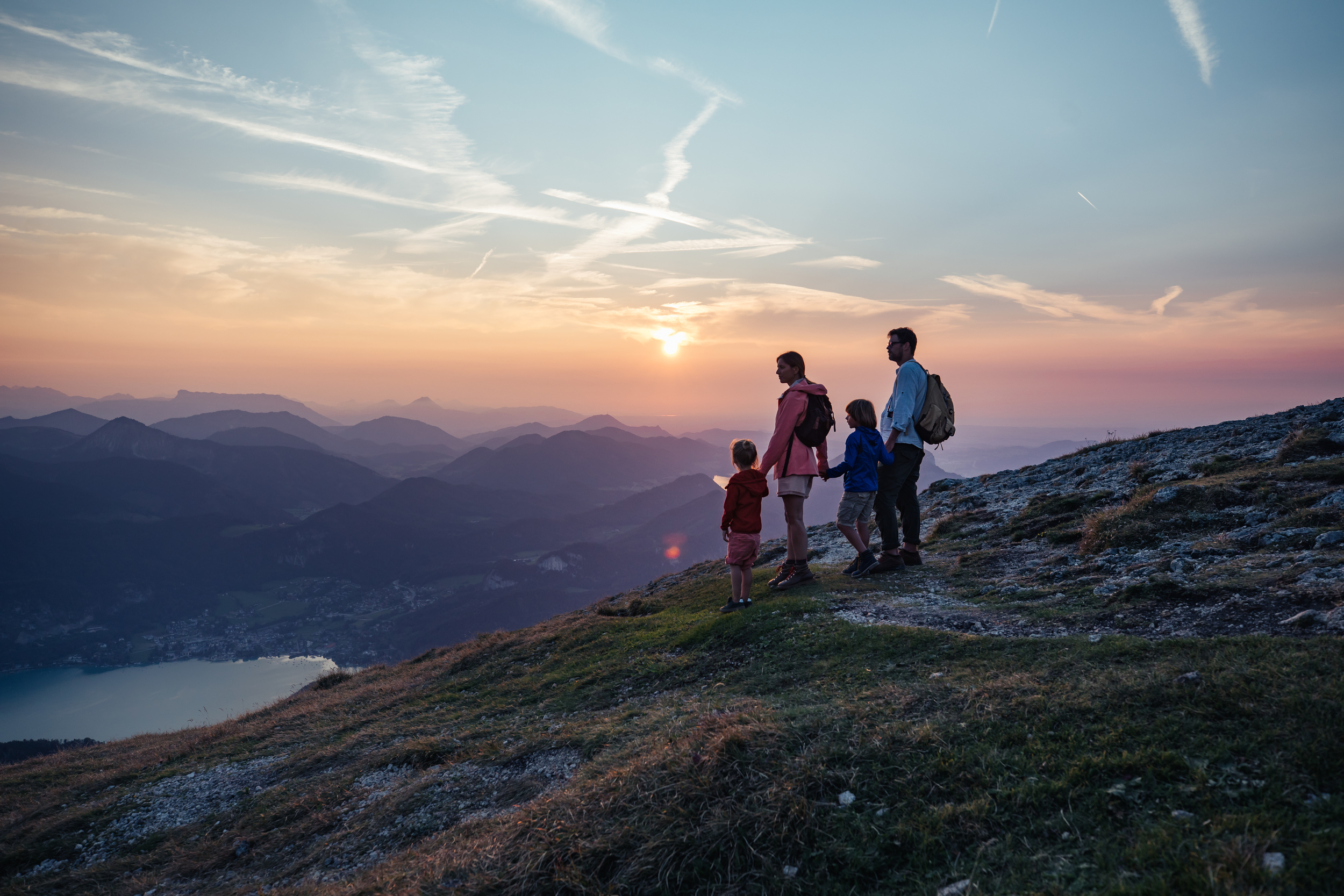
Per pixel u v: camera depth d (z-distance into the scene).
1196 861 2.74
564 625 16.92
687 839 3.96
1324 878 2.47
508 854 4.47
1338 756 3.03
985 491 18.53
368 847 7.16
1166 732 3.62
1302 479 9.33
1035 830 3.30
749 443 10.03
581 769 6.08
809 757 4.33
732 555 9.89
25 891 9.47
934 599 8.55
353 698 17.02
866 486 9.95
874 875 3.41
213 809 11.03
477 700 12.31
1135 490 12.49
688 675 8.52
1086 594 7.34
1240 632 5.11
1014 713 4.28
